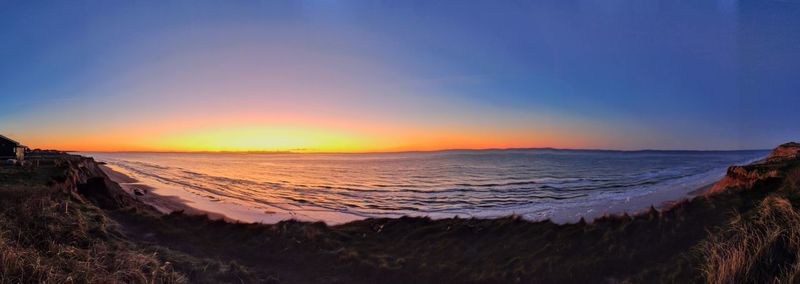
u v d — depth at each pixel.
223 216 27.88
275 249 14.65
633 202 32.81
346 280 12.10
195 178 79.19
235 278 11.13
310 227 17.48
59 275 8.41
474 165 124.62
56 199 15.48
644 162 132.12
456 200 42.69
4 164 34.81
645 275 10.32
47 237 11.37
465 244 15.50
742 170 23.84
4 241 9.26
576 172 85.94
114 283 8.72
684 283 9.22
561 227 15.63
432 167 117.06
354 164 150.62
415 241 16.59
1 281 7.53
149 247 12.81
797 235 9.20
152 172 95.06
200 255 13.56
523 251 13.91
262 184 66.31
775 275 8.30
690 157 181.50
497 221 17.97
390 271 12.62
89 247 11.42
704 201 15.20
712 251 9.63
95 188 24.97
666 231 13.00
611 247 12.63
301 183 67.75
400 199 44.59
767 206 11.55
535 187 54.97
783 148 50.84
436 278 12.12
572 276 11.27
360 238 17.23
